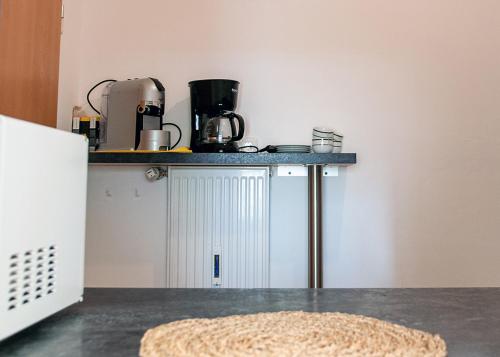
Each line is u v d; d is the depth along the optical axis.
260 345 0.50
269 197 2.17
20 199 0.56
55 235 0.64
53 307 0.63
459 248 2.18
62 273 0.66
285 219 2.19
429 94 2.21
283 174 2.20
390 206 2.19
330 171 2.20
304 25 2.23
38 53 1.72
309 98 2.22
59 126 2.06
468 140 2.20
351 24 2.23
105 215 2.22
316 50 2.22
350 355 0.48
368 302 0.76
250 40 2.23
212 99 1.99
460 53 2.21
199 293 0.82
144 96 1.99
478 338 0.58
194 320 0.60
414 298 0.79
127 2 2.26
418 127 2.20
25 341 0.56
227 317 0.62
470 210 2.19
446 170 2.19
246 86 2.22
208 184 2.12
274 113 2.21
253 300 0.77
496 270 2.17
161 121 2.08
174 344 0.51
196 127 2.05
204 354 0.48
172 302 0.75
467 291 0.85
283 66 2.22
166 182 2.21
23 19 1.62
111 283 2.21
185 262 2.11
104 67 2.26
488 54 2.21
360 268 2.19
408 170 2.19
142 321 0.64
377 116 2.21
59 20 1.89
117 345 0.55
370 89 2.21
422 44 2.22
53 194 0.63
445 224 2.19
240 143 2.13
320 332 0.55
